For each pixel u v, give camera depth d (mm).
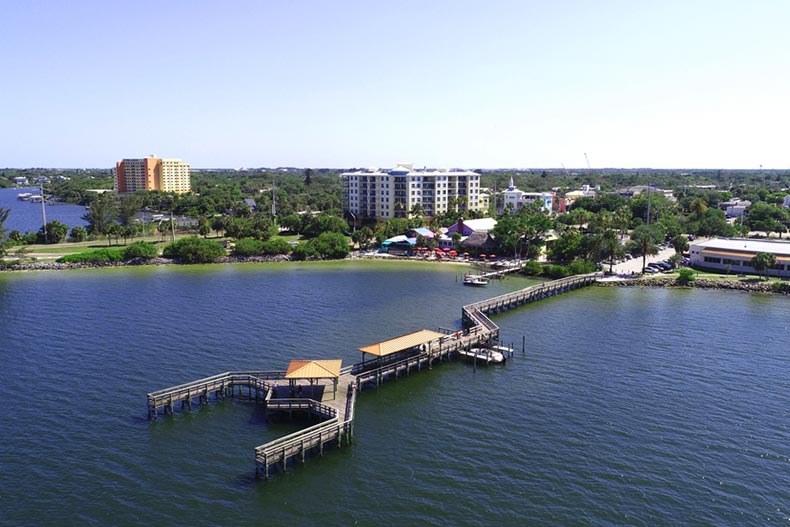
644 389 73938
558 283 130500
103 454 57562
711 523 47719
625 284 139375
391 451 59094
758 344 91562
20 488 51719
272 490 52250
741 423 64562
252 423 64875
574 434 62250
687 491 52000
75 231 198750
